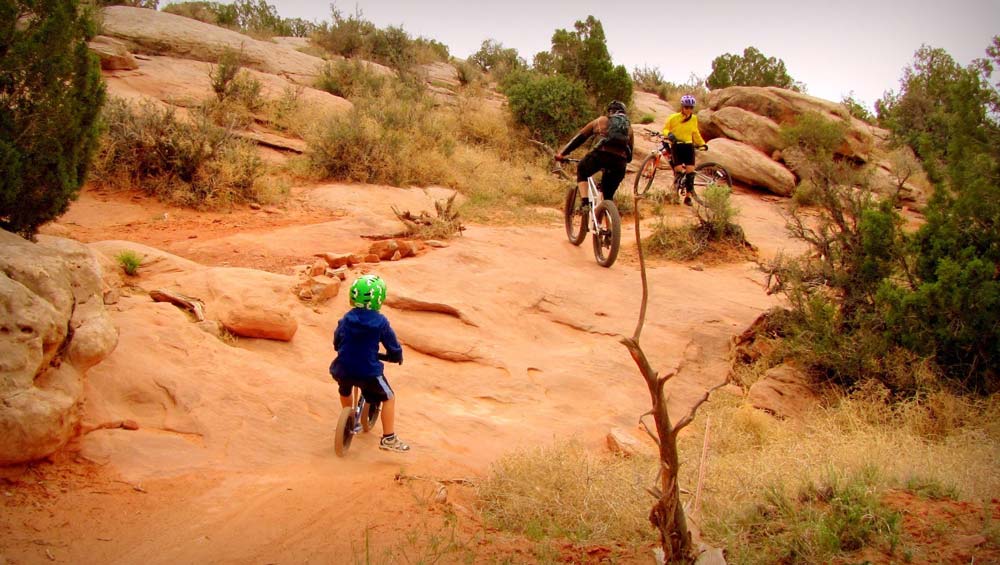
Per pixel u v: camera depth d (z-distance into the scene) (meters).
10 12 5.33
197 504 4.31
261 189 11.95
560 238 12.09
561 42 22.23
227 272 7.47
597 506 4.62
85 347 4.68
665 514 3.31
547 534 4.37
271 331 6.64
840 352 7.68
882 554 3.78
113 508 4.12
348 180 13.52
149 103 12.42
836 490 4.50
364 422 5.56
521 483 4.85
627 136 10.50
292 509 4.35
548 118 19.25
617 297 9.61
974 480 4.91
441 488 4.80
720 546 4.00
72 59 5.73
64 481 4.28
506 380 7.24
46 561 3.56
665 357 8.24
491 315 8.41
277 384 5.82
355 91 20.14
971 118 8.06
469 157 16.38
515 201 14.73
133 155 11.31
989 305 7.19
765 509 4.44
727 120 19.39
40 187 5.64
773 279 11.09
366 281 5.41
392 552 3.93
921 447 5.91
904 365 7.55
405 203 12.86
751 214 15.46
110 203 10.73
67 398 4.41
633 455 5.84
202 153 11.59
